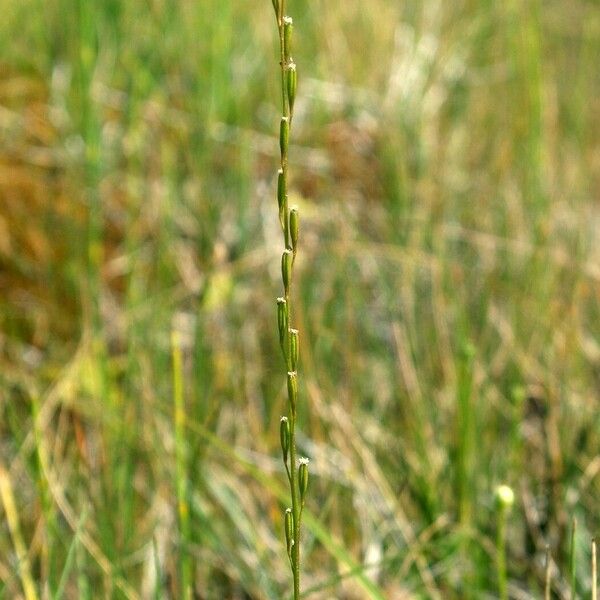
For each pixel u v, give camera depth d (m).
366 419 0.50
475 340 0.55
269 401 0.52
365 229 0.68
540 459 0.47
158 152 0.68
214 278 0.59
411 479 0.45
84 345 0.53
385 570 0.42
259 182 0.69
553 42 0.89
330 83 0.77
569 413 0.47
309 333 0.54
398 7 0.88
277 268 0.60
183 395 0.51
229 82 0.73
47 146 0.68
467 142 0.75
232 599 0.42
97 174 0.60
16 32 0.76
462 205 0.68
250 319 0.57
